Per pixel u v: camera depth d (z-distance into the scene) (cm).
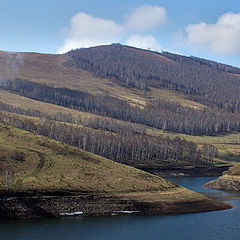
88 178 12125
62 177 11719
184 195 12800
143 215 10494
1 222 9044
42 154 13250
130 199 11369
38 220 9356
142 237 8556
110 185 12038
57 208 9981
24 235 8256
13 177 11038
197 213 11169
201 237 8725
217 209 11888
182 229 9331
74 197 10612
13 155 12512
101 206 10562
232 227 9631
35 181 10975
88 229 8906
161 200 11819
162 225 9619
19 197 9912
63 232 8588
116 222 9638
